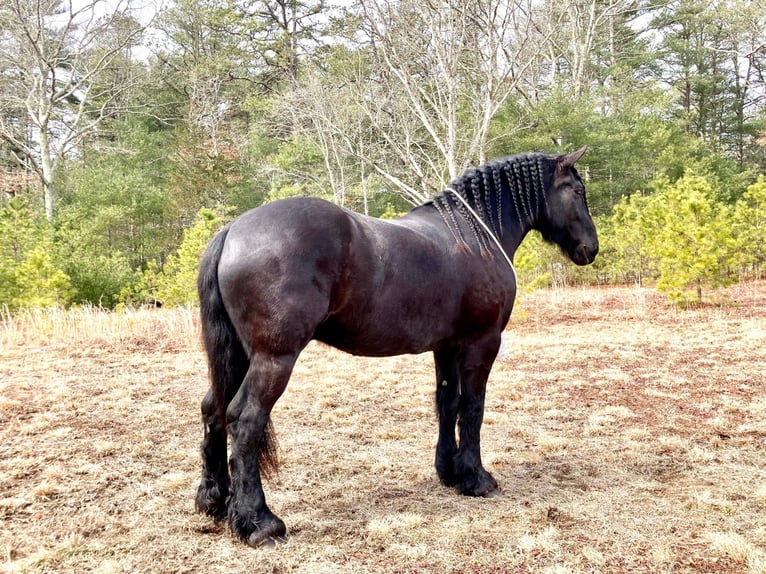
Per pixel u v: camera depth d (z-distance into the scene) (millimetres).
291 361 2748
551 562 2686
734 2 24344
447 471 3623
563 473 3830
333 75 20844
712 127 28266
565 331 9344
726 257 10602
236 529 2850
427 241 3225
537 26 13875
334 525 3080
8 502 3359
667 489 3504
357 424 4969
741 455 4023
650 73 28766
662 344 8047
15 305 11312
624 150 18656
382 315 3006
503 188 3822
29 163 24656
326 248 2793
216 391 2875
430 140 17719
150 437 4652
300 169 24578
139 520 3164
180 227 21594
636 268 13961
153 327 10320
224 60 29609
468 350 3439
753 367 6508
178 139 22609
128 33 25000
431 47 13430
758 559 2629
